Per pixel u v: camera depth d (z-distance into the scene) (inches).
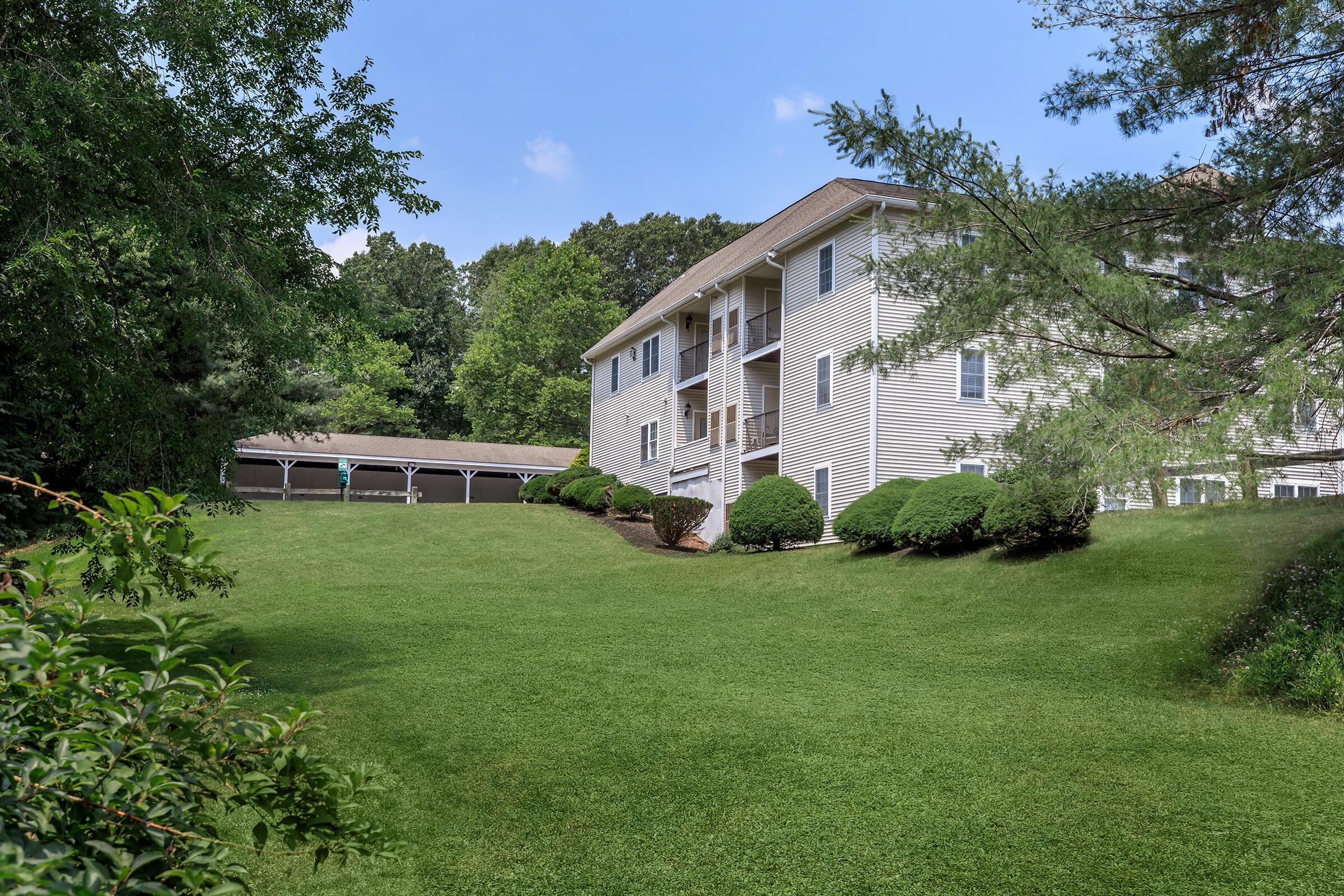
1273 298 345.7
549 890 193.5
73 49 336.2
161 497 90.8
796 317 924.6
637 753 282.8
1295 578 395.2
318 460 1601.9
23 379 422.6
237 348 791.1
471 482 1868.8
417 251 2497.5
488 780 261.1
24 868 68.4
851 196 845.2
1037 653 414.6
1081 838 205.0
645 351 1291.8
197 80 353.1
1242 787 232.5
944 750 273.9
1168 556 523.2
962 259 378.3
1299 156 370.0
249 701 345.1
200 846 89.0
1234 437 303.7
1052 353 387.9
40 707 89.9
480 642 483.2
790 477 891.4
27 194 313.4
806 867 198.5
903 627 497.4
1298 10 343.3
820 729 303.0
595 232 2669.8
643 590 689.6
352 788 105.3
